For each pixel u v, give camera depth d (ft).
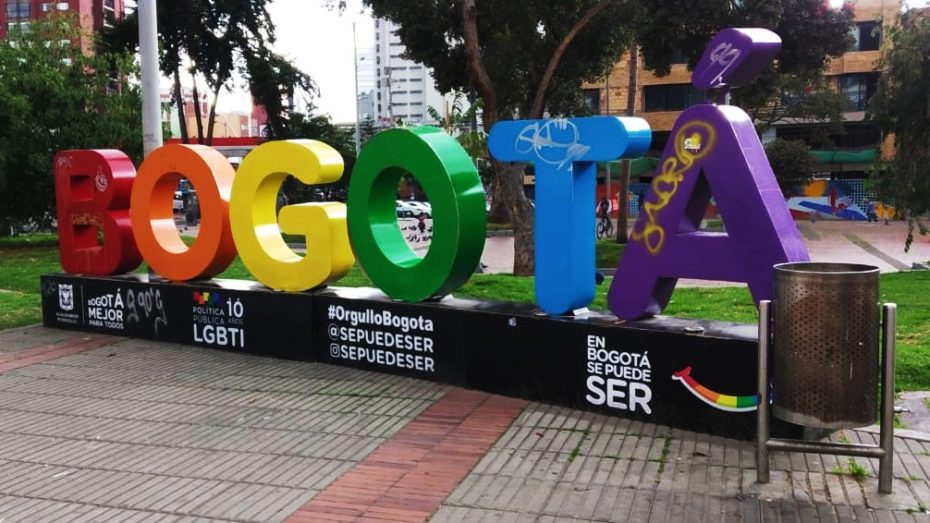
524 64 62.54
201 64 105.29
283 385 22.22
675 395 17.54
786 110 126.72
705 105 17.13
